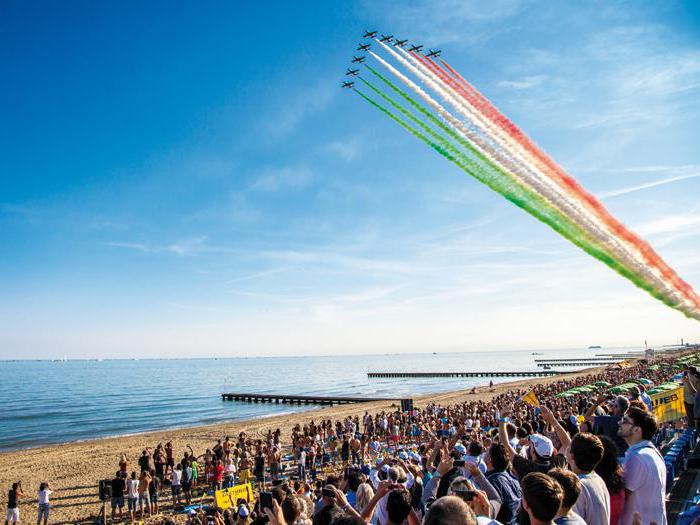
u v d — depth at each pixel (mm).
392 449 33031
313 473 28391
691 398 14789
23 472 32219
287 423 55719
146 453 26891
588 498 4898
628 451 5711
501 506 5969
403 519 4980
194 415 72562
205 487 26469
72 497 25891
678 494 10875
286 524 5961
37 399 98250
